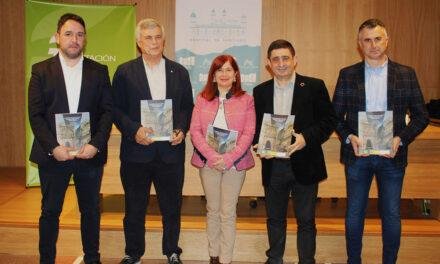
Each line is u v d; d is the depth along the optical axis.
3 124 5.16
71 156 2.47
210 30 4.92
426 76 5.02
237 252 3.19
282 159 2.64
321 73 5.02
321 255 3.18
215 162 2.58
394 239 2.59
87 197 2.67
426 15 4.95
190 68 4.97
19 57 5.09
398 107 2.52
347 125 2.62
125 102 2.72
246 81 4.98
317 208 3.76
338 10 4.95
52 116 2.52
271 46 2.56
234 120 2.64
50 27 4.47
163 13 4.98
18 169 5.14
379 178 2.62
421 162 3.30
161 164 2.73
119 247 3.19
